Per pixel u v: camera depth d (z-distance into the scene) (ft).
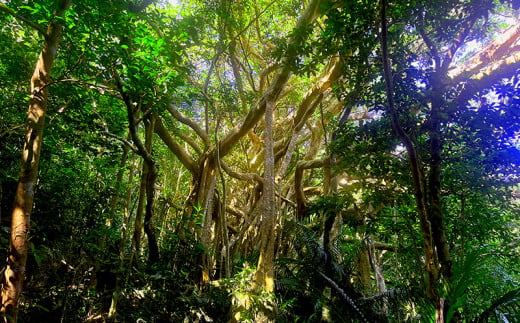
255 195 32.55
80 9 13.01
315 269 20.70
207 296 17.92
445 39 14.80
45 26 13.55
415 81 15.20
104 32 13.29
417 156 14.47
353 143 17.74
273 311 16.75
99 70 15.71
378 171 16.97
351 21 13.46
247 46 30.96
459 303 12.89
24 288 15.90
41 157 18.40
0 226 13.83
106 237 20.89
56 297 16.10
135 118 17.95
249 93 28.09
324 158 28.78
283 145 33.24
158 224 25.13
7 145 17.70
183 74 18.76
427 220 13.79
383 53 12.64
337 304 18.58
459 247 22.76
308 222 31.30
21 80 18.42
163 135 28.40
